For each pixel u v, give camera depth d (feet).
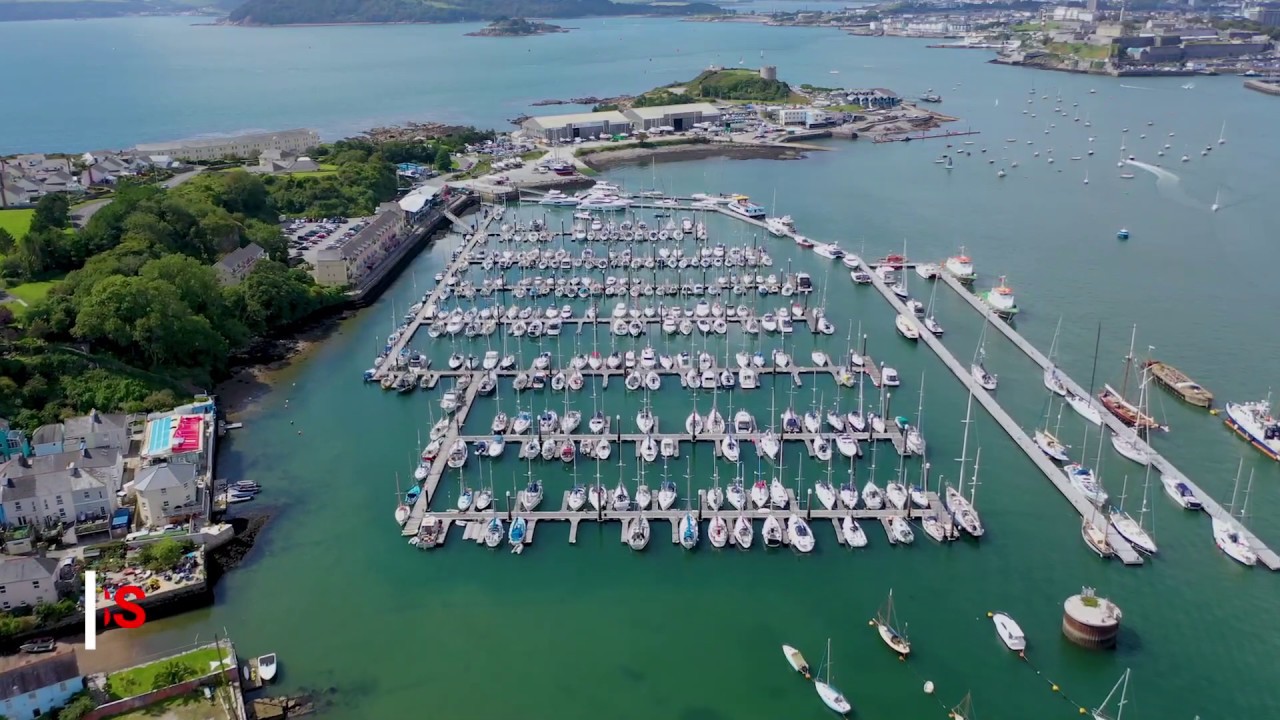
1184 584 514.68
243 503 605.73
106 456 596.29
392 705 440.04
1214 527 552.00
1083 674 453.58
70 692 424.87
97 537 549.54
